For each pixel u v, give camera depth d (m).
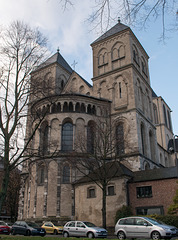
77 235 25.39
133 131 44.72
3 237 18.64
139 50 58.53
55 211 38.06
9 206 65.81
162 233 19.77
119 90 50.03
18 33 23.75
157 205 31.64
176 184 31.19
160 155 66.88
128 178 35.41
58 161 40.22
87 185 37.66
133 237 21.25
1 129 20.86
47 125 45.28
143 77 55.41
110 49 54.91
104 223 29.05
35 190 41.06
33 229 28.83
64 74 64.25
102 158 33.81
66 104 44.81
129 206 32.97
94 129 36.78
